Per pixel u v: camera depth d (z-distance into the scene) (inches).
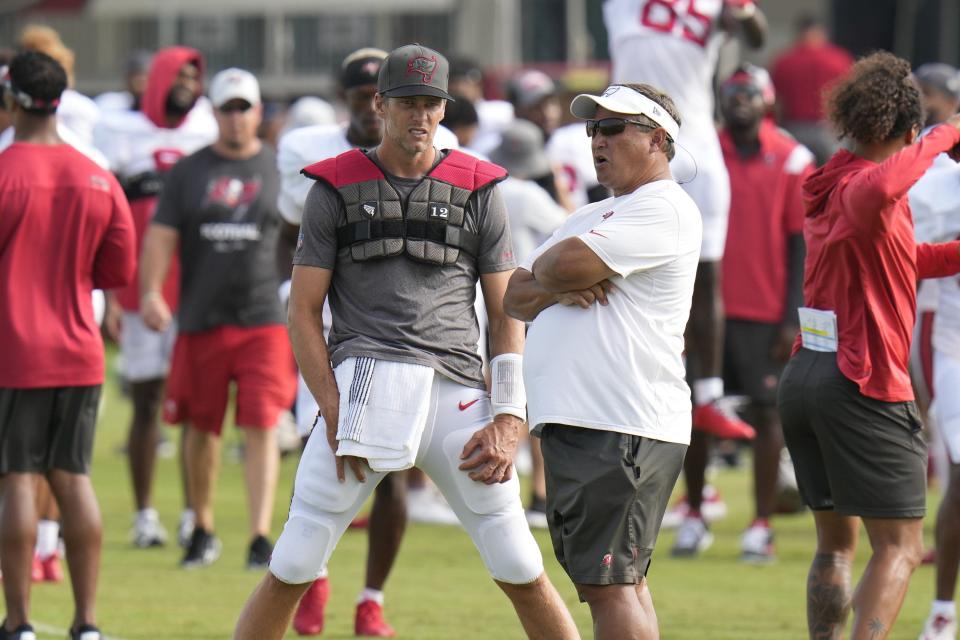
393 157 807.7
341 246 806.5
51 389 974.4
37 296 975.6
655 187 768.3
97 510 986.7
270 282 1294.3
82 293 992.9
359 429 784.3
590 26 2992.1
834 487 856.9
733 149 1450.5
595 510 757.3
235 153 1309.1
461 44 3041.3
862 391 839.1
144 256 1301.7
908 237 845.8
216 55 3179.1
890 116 847.1
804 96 2466.8
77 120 1440.7
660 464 764.6
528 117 1734.7
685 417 776.9
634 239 752.3
